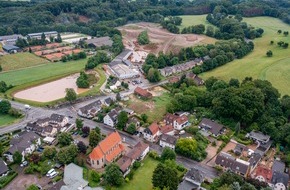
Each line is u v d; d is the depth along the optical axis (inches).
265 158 5467.5
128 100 7588.6
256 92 6402.6
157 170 4488.2
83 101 7628.0
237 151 5516.7
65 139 5664.4
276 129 5925.2
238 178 4507.9
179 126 6254.9
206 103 7047.2
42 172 4884.4
